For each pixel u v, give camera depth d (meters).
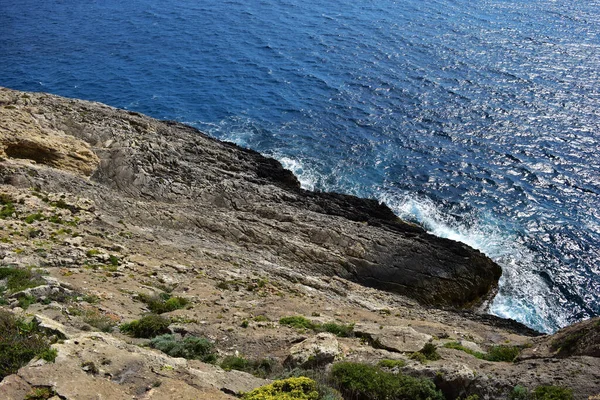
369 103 63.38
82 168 37.97
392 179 50.88
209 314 21.64
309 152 54.66
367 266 37.97
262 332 19.92
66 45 79.81
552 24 82.62
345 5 93.88
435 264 38.78
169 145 45.50
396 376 15.75
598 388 14.66
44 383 11.70
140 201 37.66
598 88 64.62
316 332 20.73
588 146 54.59
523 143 55.38
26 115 41.03
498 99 62.88
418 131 57.88
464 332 25.78
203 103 64.19
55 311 17.92
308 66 72.69
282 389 13.09
